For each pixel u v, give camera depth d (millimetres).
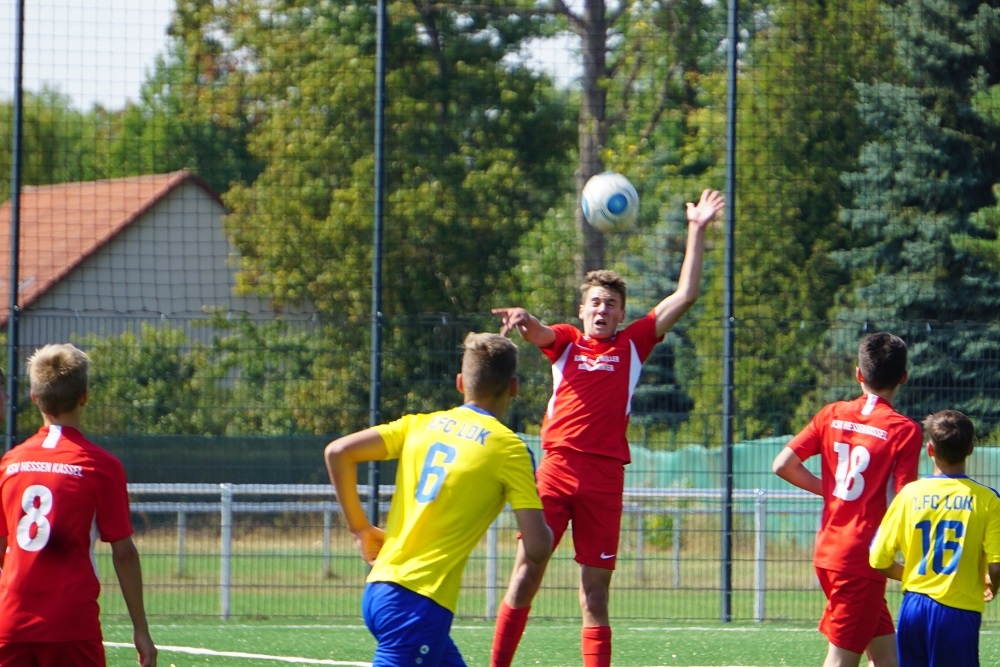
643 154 54438
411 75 53500
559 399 18484
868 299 51250
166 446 31938
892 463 16766
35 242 45156
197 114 47000
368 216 48312
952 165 54656
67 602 13016
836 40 48906
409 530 13094
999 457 30156
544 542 13141
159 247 51531
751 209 47812
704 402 41938
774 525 33844
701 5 51531
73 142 43438
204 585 30047
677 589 29766
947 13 57281
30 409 29391
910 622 16172
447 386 31000
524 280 50438
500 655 17766
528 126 53562
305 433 33094
